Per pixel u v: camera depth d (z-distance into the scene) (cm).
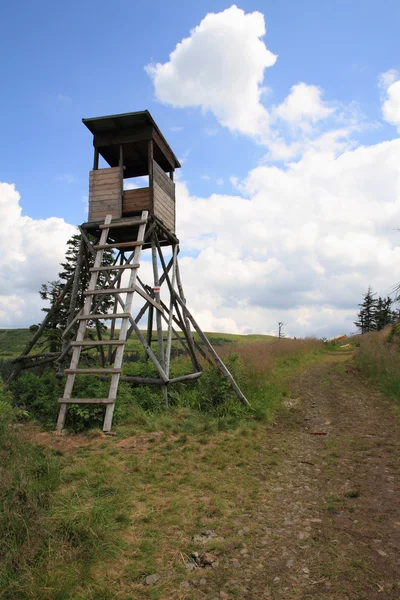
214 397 955
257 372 1261
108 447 628
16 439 520
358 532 392
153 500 458
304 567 335
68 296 1533
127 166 1252
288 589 306
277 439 762
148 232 979
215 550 362
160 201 1048
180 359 1603
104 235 959
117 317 839
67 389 763
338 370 1708
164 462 580
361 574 322
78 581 303
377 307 5247
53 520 364
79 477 494
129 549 357
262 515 436
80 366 1125
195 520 417
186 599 296
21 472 418
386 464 599
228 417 863
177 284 1173
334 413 984
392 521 413
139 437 688
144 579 318
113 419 748
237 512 441
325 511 445
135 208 1011
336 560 343
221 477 545
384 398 1083
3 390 790
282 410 1014
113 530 380
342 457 646
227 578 321
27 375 940
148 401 862
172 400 926
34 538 325
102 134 1048
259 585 312
